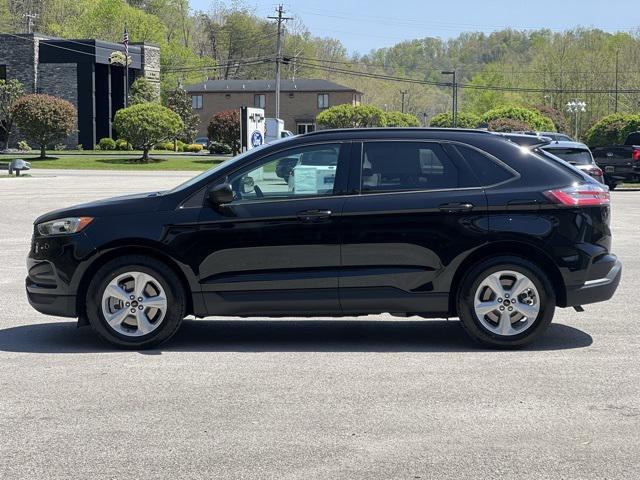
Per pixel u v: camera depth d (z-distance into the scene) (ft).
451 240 24.91
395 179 25.30
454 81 263.49
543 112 288.10
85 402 20.15
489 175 25.31
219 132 220.64
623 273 40.37
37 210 76.69
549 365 23.45
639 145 112.88
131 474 15.71
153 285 25.41
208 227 25.12
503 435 17.74
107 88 263.70
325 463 16.19
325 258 25.07
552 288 25.13
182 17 467.52
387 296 25.12
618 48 353.51
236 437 17.66
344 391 20.99
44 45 252.21
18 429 18.24
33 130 203.10
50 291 25.64
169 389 21.22
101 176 149.89
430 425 18.38
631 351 25.09
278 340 27.04
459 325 29.53
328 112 245.45
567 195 25.12
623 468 15.96
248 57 453.58
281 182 25.45
